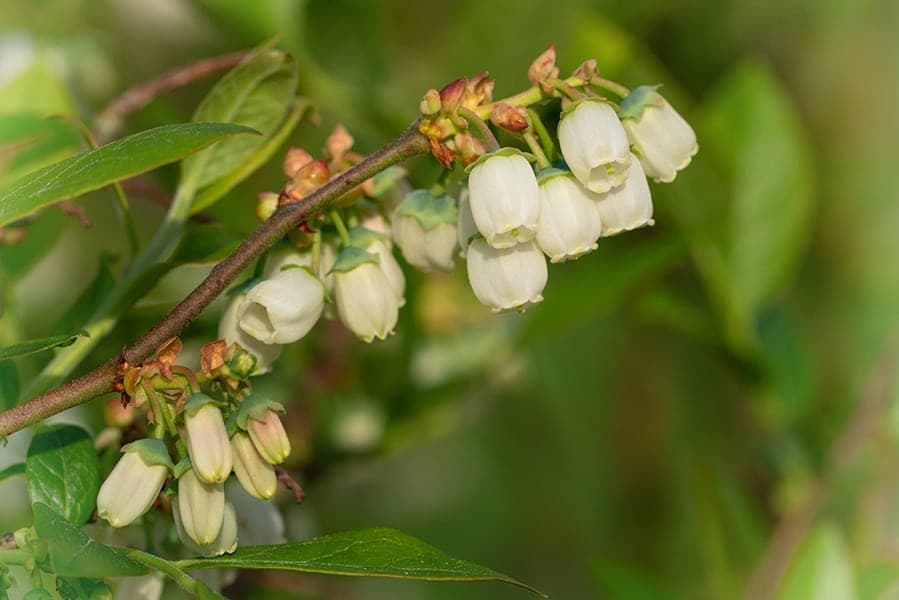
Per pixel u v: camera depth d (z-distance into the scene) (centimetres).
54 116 40
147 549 39
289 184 38
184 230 40
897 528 48
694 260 49
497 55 48
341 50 50
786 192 49
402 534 37
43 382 39
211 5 50
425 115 37
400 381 49
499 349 50
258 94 40
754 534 49
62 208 41
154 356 36
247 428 36
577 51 48
